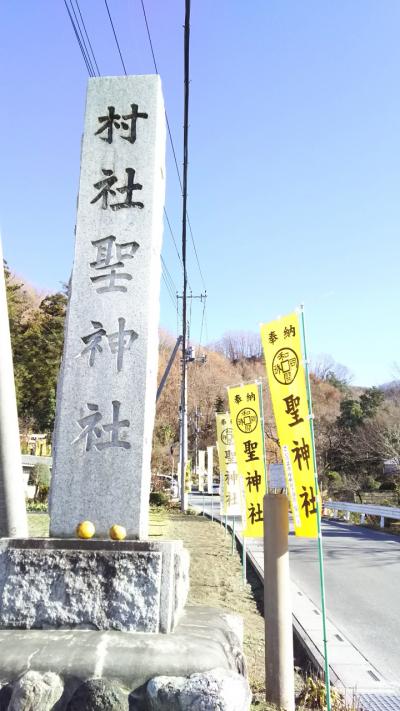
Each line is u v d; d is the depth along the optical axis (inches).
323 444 1801.2
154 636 159.3
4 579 169.8
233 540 596.7
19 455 235.9
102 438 193.5
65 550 171.9
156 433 2146.9
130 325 204.5
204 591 399.2
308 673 247.9
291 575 482.6
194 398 2423.7
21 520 229.9
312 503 212.8
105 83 232.7
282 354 231.6
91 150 225.1
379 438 1573.6
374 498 1428.4
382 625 323.9
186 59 359.6
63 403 197.9
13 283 1688.0
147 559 169.6
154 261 216.1
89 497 187.6
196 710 132.8
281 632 199.5
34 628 164.9
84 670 141.9
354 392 2824.8
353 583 448.8
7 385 233.8
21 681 138.4
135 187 219.3
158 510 1111.6
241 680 143.5
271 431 1781.5
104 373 199.9
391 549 644.7
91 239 214.4
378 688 224.4
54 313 1625.2
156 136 225.6
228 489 509.7
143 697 139.0
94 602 166.2
